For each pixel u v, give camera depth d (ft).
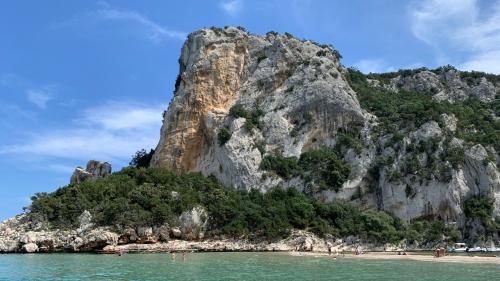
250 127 367.45
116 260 215.31
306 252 265.34
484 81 466.70
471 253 257.55
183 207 291.38
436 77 479.00
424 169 312.09
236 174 350.23
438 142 319.68
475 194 302.86
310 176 337.93
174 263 198.49
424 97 435.94
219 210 292.40
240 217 291.79
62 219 297.74
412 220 304.91
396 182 313.94
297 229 294.66
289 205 307.99
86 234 274.36
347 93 381.60
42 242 272.51
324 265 188.75
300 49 416.67
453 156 310.45
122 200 295.28
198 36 422.00
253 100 394.32
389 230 291.17
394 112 371.56
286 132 368.89
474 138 330.95
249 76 410.31
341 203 317.83
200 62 405.18
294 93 385.09
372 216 299.17
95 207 299.58
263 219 290.15
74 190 319.47
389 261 205.77
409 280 142.61
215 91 399.24
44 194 333.83
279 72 401.08
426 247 284.82
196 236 284.00
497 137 332.39
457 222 297.12
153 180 337.52
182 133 387.96
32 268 183.52
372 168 330.95
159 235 277.64
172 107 399.65
